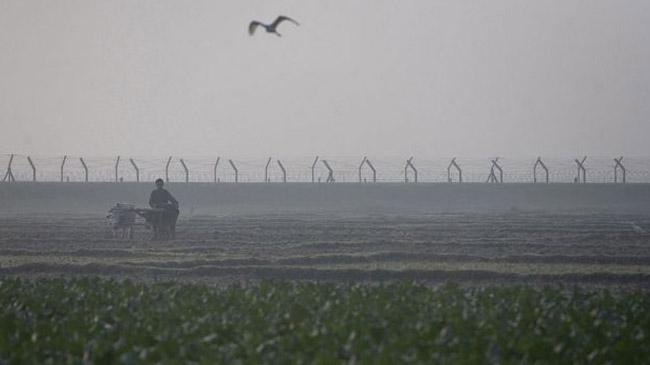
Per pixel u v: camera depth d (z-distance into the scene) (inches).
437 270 5447.8
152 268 5610.2
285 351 2839.6
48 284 4335.6
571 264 5940.0
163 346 2832.2
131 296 3887.8
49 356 2861.7
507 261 6131.9
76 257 6323.8
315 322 3216.0
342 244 7086.6
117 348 2839.6
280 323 3228.3
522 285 4552.2
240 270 5565.9
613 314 3496.6
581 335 3048.7
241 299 3718.0
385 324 3166.8
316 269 5502.0
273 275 5482.3
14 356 2758.4
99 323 3284.9
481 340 2910.9
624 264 5999.0
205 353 2773.1
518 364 2689.5
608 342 3014.3
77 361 2709.2
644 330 3189.0
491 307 3533.5
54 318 3383.4
